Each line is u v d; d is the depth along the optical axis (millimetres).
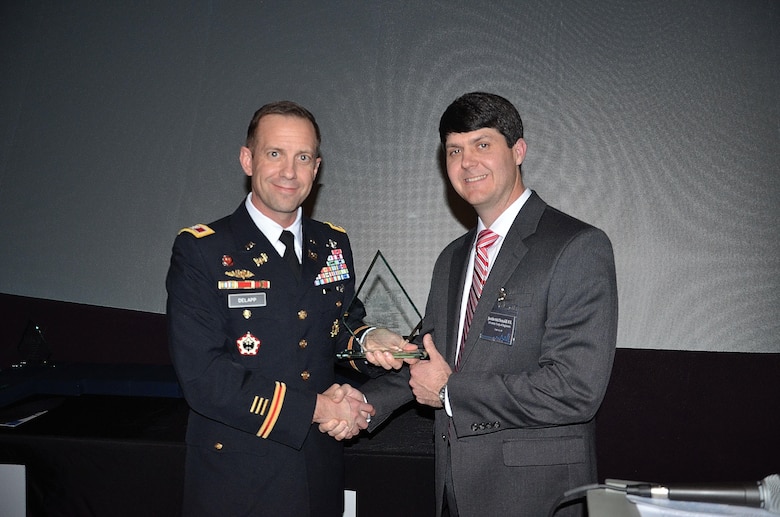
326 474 1646
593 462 1526
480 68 3520
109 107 3711
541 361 1464
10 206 3770
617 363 3465
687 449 3273
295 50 3617
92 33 3713
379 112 3588
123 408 2121
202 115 3660
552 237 1512
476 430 1478
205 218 3666
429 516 1778
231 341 1611
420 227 3572
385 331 1759
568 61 3471
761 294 3367
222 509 1554
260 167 1586
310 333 1662
